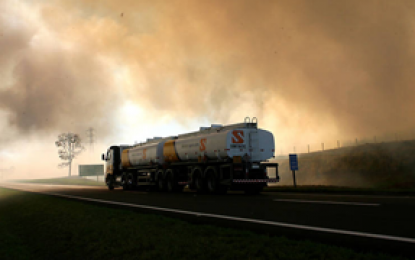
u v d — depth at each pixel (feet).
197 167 71.31
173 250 18.51
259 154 65.67
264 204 39.91
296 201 41.39
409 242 18.67
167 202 49.49
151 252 18.52
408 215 27.02
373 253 16.70
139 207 43.80
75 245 22.43
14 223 35.12
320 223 25.52
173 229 24.80
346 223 24.99
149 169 90.63
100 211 37.88
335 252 16.53
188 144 74.74
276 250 17.28
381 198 41.29
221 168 64.90
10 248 23.25
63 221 32.22
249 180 62.64
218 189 65.98
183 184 76.79
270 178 64.75
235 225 26.63
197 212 35.86
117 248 20.22
